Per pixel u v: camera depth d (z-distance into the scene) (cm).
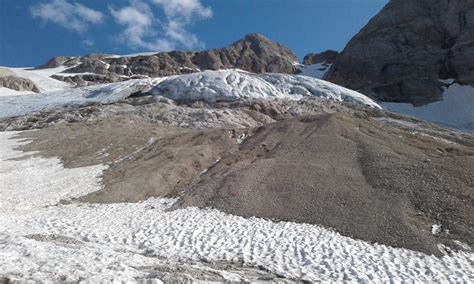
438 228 1805
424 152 2817
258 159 2945
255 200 2212
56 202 2359
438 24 8975
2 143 4166
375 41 9325
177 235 1781
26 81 9912
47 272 977
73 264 1066
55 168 3225
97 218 2034
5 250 1127
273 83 6281
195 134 3750
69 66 15300
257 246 1661
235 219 2022
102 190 2527
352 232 1802
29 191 2578
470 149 2970
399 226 1797
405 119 5097
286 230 1855
